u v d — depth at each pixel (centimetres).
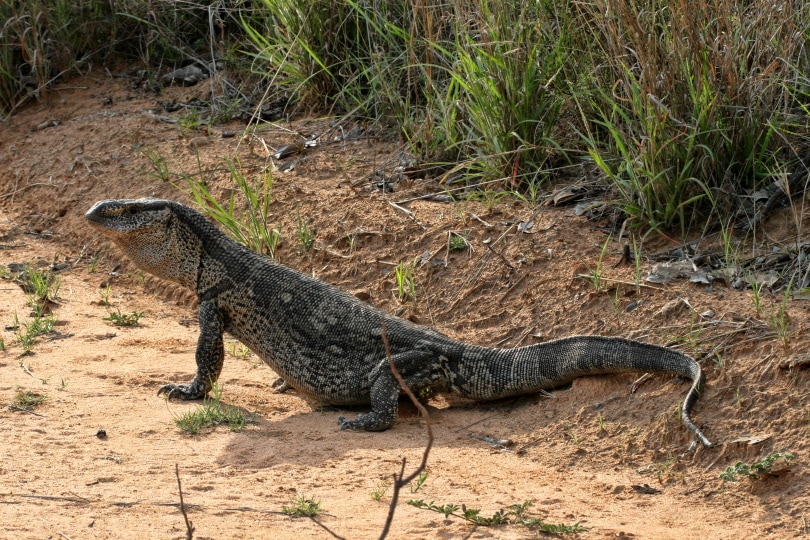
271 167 1702
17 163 1969
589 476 957
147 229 1171
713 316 1116
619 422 1022
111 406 1105
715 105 1295
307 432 1059
